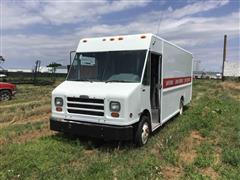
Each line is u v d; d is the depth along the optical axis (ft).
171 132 28.27
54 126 23.44
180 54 36.29
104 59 24.34
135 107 21.62
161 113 27.94
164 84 28.58
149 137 25.50
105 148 22.62
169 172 18.11
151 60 26.22
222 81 162.71
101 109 21.34
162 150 22.00
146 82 23.45
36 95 71.15
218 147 23.58
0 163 18.72
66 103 22.81
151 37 23.95
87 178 16.74
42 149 21.70
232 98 63.67
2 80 120.98
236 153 20.79
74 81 24.80
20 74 187.83
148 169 18.13
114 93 20.86
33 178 16.85
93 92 21.63
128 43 24.14
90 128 21.62
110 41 24.88
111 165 18.84
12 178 16.81
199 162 19.40
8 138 25.49
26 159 19.53
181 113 38.78
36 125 31.07
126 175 17.08
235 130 29.07
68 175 17.17
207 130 28.66
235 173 17.81
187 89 43.47
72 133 22.59
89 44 25.79
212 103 48.80
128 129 20.67
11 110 42.98
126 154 21.16
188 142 24.84
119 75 23.25
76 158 20.16
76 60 25.67
